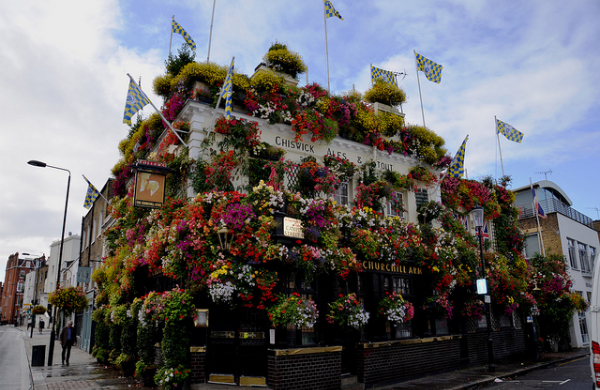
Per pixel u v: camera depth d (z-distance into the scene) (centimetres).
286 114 1238
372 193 1333
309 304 970
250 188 1095
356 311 1085
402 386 1163
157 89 1325
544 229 2717
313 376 1000
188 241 970
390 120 1539
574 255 2833
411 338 1305
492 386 1202
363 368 1132
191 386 966
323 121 1275
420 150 1591
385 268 1275
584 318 2823
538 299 2167
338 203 1341
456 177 1742
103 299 1722
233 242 945
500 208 1981
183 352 969
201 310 982
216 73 1172
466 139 1666
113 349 1499
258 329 998
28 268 10650
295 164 1215
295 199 1056
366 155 1453
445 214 1596
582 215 3375
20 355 2175
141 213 1362
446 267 1384
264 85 1234
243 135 1135
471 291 1555
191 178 1084
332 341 1090
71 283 3256
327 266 1080
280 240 993
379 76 1762
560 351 2305
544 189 3075
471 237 1653
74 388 1097
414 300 1371
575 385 1145
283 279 1012
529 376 1399
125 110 1094
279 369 935
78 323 2752
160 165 1118
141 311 1030
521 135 2119
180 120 1183
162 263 1070
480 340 1667
